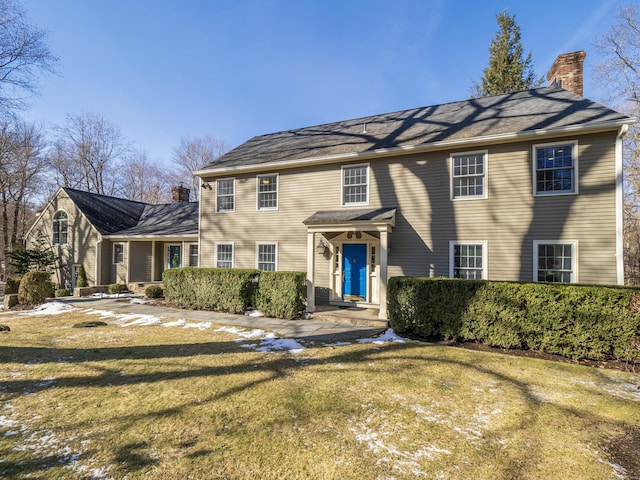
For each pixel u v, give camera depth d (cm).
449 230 916
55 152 2891
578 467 276
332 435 323
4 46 1502
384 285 864
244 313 1004
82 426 337
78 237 1762
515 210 845
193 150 3962
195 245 1692
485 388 444
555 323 591
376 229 884
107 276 1725
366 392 427
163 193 3850
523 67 2142
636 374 505
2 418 353
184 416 359
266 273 973
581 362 564
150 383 453
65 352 602
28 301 1183
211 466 273
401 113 1260
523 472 269
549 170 813
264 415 363
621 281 736
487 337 651
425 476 262
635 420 358
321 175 1100
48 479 255
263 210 1188
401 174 984
